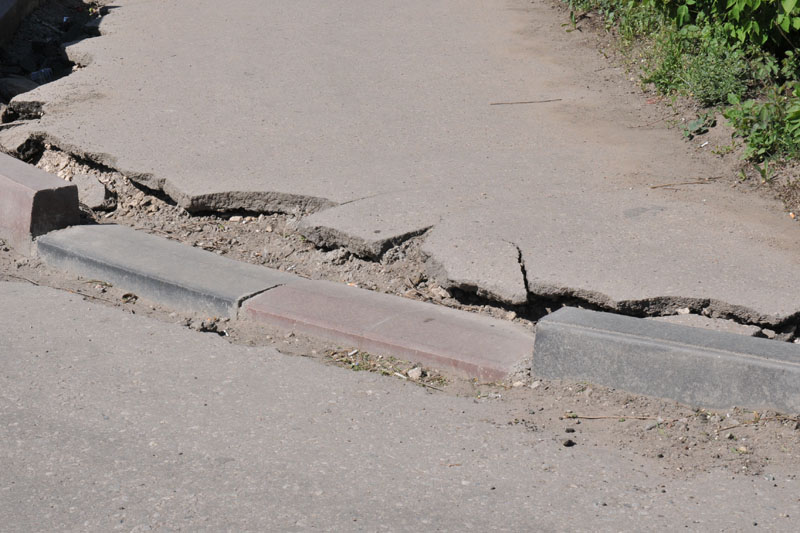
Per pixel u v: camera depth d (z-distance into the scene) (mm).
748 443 4105
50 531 3562
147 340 5234
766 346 4336
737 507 3668
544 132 8188
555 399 4555
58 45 11344
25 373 4852
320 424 4344
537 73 9852
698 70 8516
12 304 5746
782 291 5188
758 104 7938
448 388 4750
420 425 4340
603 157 7543
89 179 7543
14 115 9047
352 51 10688
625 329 4566
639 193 6766
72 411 4465
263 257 6426
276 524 3578
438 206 6520
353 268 6117
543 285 5371
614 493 3779
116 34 11453
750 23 8328
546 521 3588
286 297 5602
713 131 7895
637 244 5859
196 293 5680
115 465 4000
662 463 4012
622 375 4531
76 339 5254
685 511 3645
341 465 3992
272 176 7113
